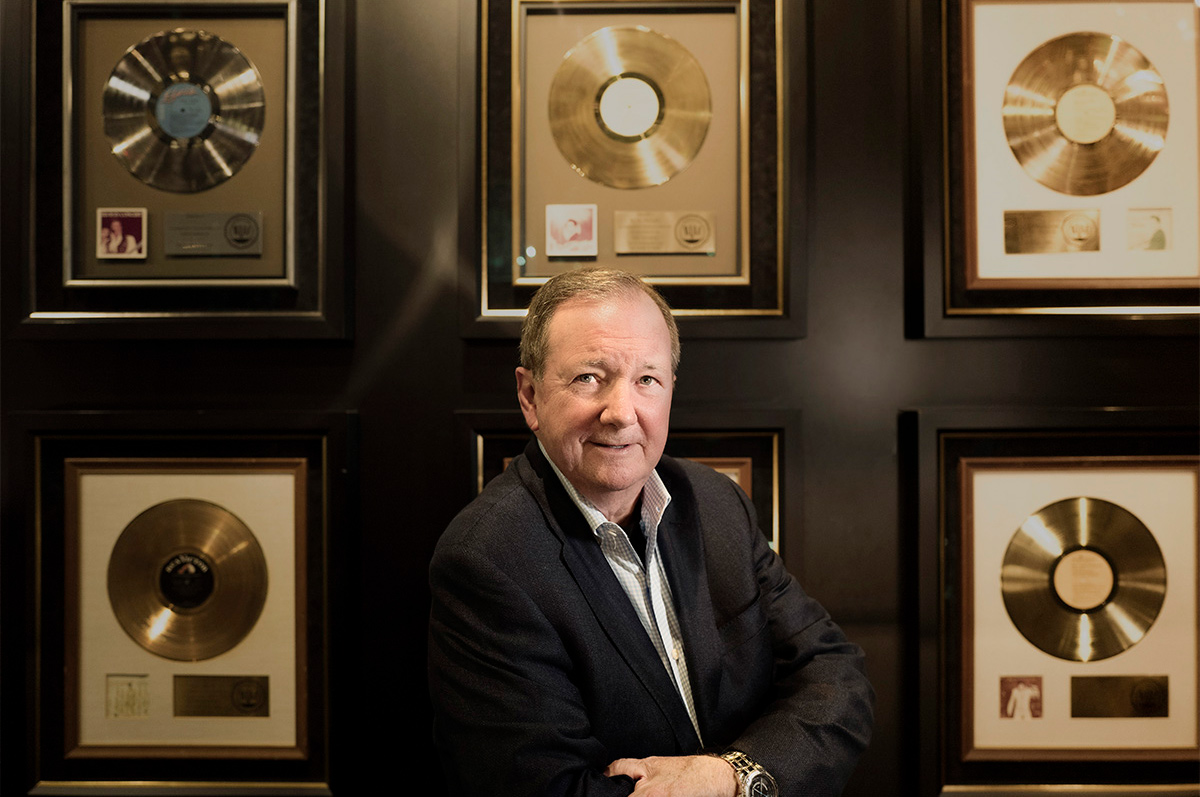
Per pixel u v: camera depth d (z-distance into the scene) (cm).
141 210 132
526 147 132
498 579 95
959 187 133
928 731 131
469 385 134
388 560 134
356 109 134
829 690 101
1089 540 133
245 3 130
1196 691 133
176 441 132
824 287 135
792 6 130
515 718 91
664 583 108
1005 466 133
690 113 132
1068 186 133
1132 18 133
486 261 132
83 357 134
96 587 132
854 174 135
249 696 132
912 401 135
